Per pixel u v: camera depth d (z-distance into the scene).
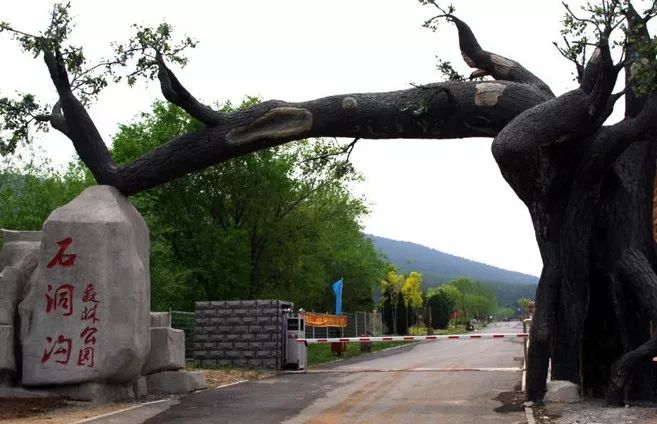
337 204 31.42
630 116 10.60
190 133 13.17
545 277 11.16
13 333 12.14
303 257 30.27
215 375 16.92
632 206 10.98
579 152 10.77
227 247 26.47
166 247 24.70
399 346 33.59
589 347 11.27
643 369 10.77
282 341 18.80
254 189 27.36
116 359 11.77
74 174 27.56
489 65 12.90
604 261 11.04
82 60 12.75
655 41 9.11
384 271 53.94
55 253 12.08
